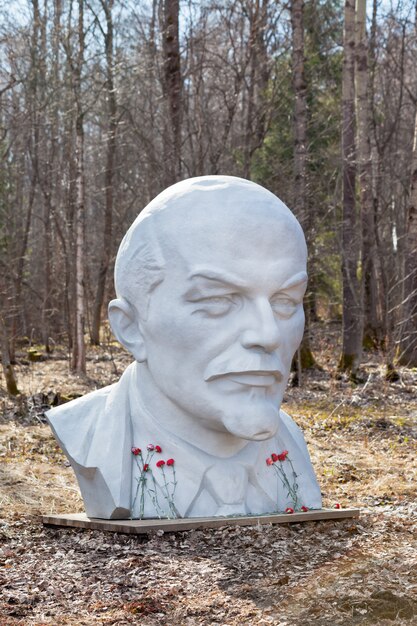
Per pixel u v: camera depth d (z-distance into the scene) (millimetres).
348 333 15398
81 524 5910
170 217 5574
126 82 18156
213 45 20672
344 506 7082
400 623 4281
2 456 9039
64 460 9023
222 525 5664
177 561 5180
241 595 4656
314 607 4477
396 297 21109
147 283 5629
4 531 6121
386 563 5184
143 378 5922
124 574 4988
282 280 5422
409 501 7281
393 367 14812
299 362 14375
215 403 5453
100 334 23562
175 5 16906
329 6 21812
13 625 4227
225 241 5383
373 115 21547
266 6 16734
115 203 24125
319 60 21797
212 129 20047
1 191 20234
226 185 5641
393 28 26391
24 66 20953
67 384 14297
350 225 15859
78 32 16453
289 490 6117
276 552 5363
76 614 4414
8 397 12445
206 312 5426
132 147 23250
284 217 5594
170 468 5801
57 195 23609
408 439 10219
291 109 19922
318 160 19719
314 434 10492
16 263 21844
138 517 5746
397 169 26641
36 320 24438
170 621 4312
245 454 5926
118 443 5844
